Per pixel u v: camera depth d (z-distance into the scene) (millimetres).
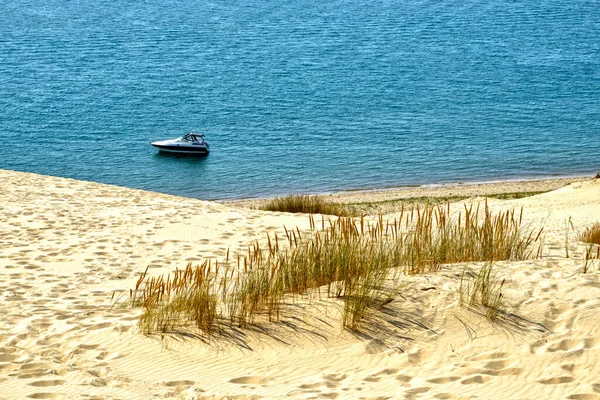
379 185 46656
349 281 8391
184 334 7684
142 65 89875
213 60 93125
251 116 67188
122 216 17250
